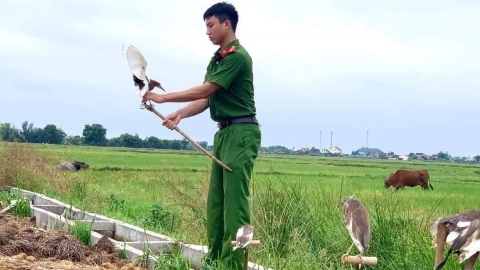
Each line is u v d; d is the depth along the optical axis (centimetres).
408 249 771
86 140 12338
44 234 834
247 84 704
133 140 12738
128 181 2381
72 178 1706
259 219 881
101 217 1053
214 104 712
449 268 688
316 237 855
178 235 934
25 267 689
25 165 1631
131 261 777
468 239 398
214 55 717
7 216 1051
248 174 702
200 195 1092
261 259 773
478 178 4769
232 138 699
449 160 17988
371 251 778
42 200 1320
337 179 3466
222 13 701
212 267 686
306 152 19375
